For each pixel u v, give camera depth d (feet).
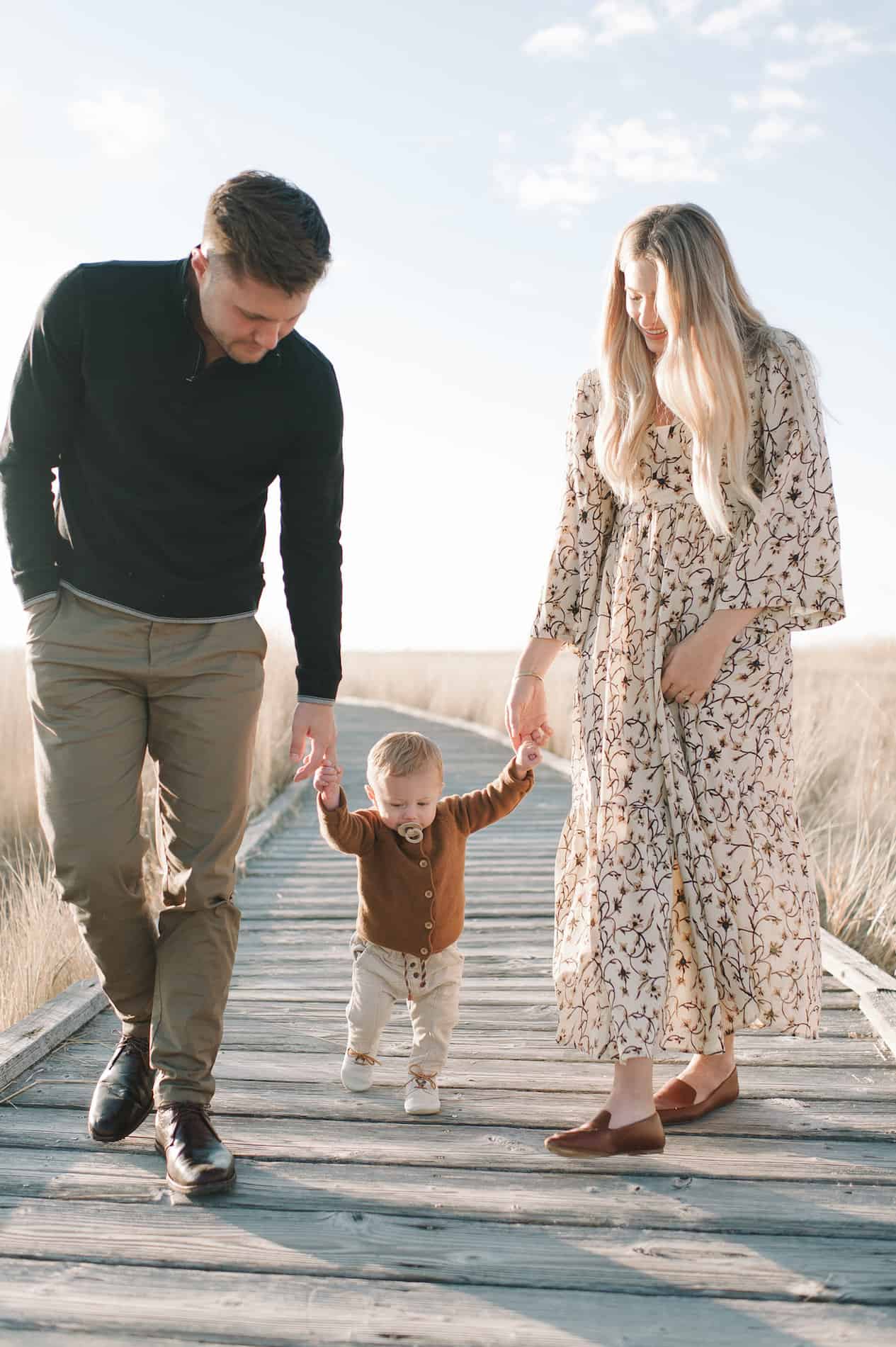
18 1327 6.53
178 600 8.31
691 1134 9.13
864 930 15.99
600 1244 7.43
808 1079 10.33
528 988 13.50
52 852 8.36
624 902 8.57
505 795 9.95
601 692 8.95
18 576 8.29
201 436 8.03
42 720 8.34
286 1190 8.16
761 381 8.41
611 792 8.79
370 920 9.77
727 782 8.53
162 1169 8.48
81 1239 7.46
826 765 26.53
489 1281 6.99
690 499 8.61
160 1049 8.45
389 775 9.51
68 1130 9.21
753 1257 7.26
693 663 8.46
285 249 7.02
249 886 19.81
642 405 8.64
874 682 36.88
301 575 9.09
